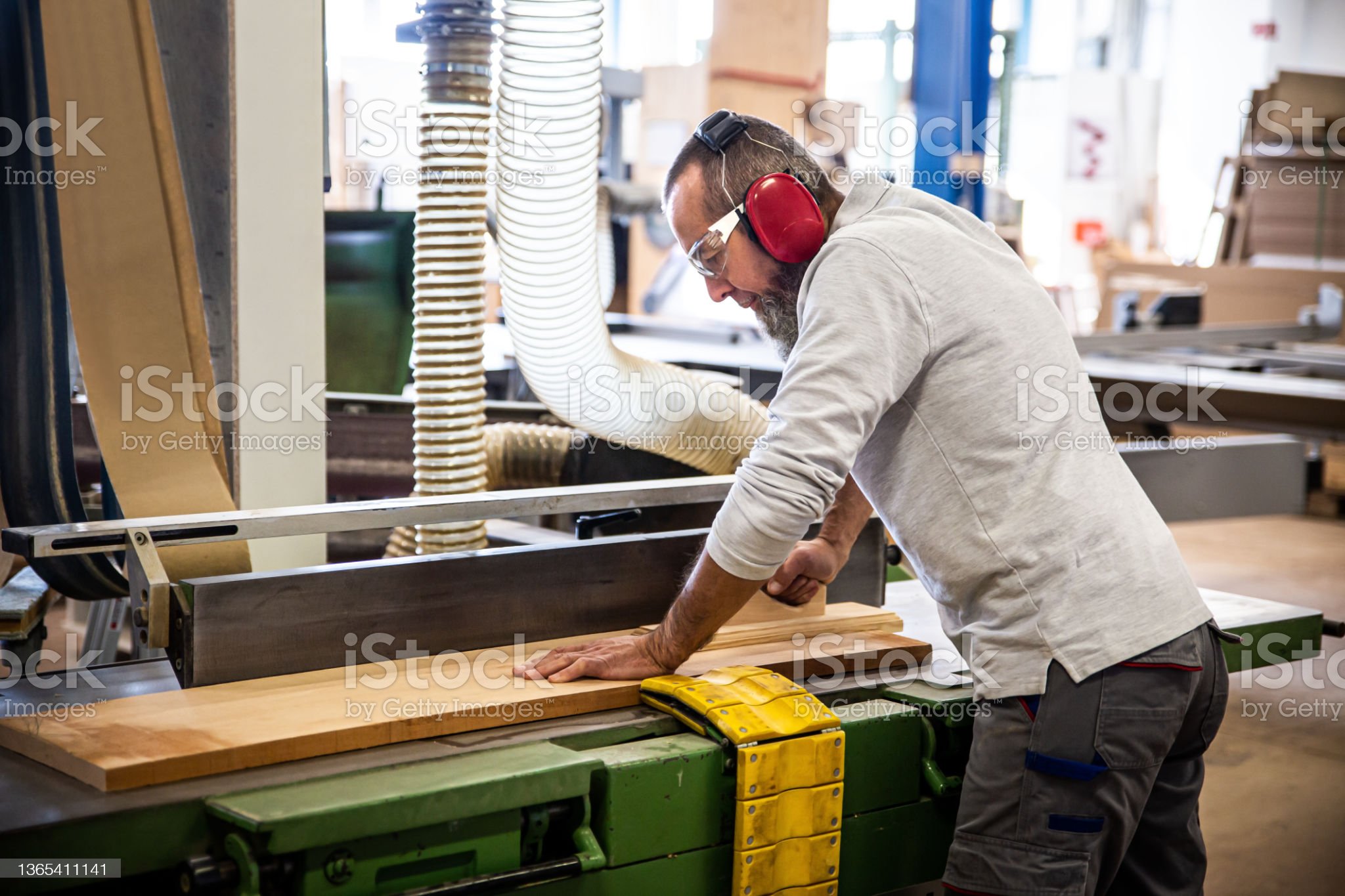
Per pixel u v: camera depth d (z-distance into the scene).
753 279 1.38
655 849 1.24
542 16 1.63
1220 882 2.28
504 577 1.49
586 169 1.74
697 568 1.30
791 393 1.22
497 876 1.13
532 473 2.26
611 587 1.58
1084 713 1.23
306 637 1.36
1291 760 2.88
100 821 1.01
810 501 1.20
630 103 5.42
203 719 1.20
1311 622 1.87
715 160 1.35
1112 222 8.79
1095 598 1.23
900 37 8.86
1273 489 2.46
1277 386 3.59
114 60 1.48
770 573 1.26
